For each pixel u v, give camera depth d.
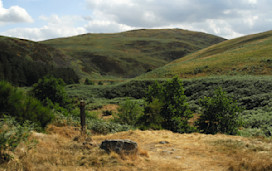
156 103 17.05
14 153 6.05
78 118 15.14
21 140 6.64
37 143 7.15
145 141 9.82
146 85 52.28
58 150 6.93
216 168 5.96
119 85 56.03
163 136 10.79
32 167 5.47
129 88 52.53
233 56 61.97
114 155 6.37
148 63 167.88
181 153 7.59
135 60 168.50
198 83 42.25
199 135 11.16
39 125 9.90
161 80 51.44
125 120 19.91
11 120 8.07
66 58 129.62
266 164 5.86
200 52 112.81
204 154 7.36
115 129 13.95
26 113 9.83
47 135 8.59
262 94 27.31
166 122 17.00
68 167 5.62
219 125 15.22
